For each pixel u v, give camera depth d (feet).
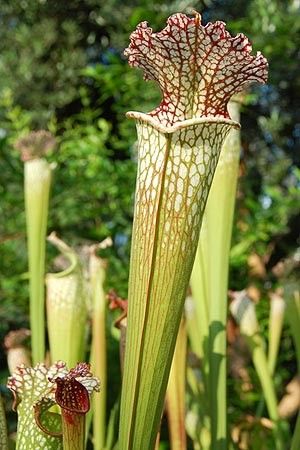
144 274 1.52
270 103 11.18
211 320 2.23
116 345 5.26
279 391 5.33
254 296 4.25
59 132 11.12
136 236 1.55
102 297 2.69
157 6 7.55
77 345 2.44
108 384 5.43
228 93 1.54
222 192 2.20
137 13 6.61
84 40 12.12
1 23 12.30
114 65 6.70
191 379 2.88
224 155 2.19
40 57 11.71
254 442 3.07
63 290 2.42
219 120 1.51
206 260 2.38
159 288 1.51
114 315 3.67
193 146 1.51
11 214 6.80
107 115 11.31
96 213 6.44
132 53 1.50
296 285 2.95
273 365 3.33
